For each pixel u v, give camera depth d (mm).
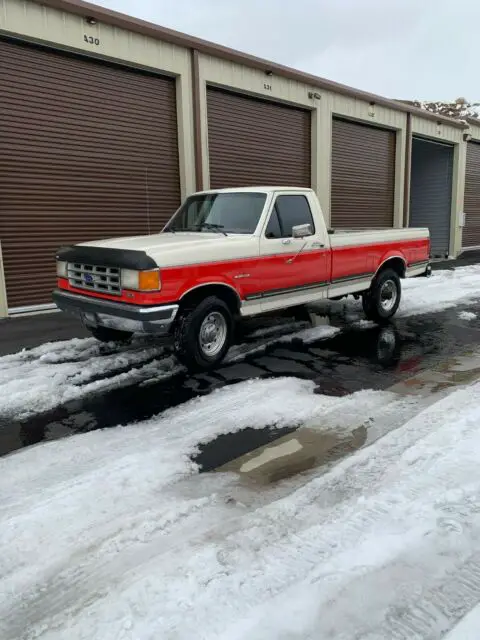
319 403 4414
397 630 1986
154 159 10086
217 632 1993
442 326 7445
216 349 5438
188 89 10180
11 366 5664
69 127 8812
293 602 2137
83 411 4402
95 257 5141
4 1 7625
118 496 3031
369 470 3215
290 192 6176
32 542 2619
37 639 2023
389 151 16156
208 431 3924
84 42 8547
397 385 4883
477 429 3662
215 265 5230
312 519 2738
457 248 19656
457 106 30281
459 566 2330
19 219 8430
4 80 7973
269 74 11711
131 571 2371
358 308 8836
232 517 2795
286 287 6059
